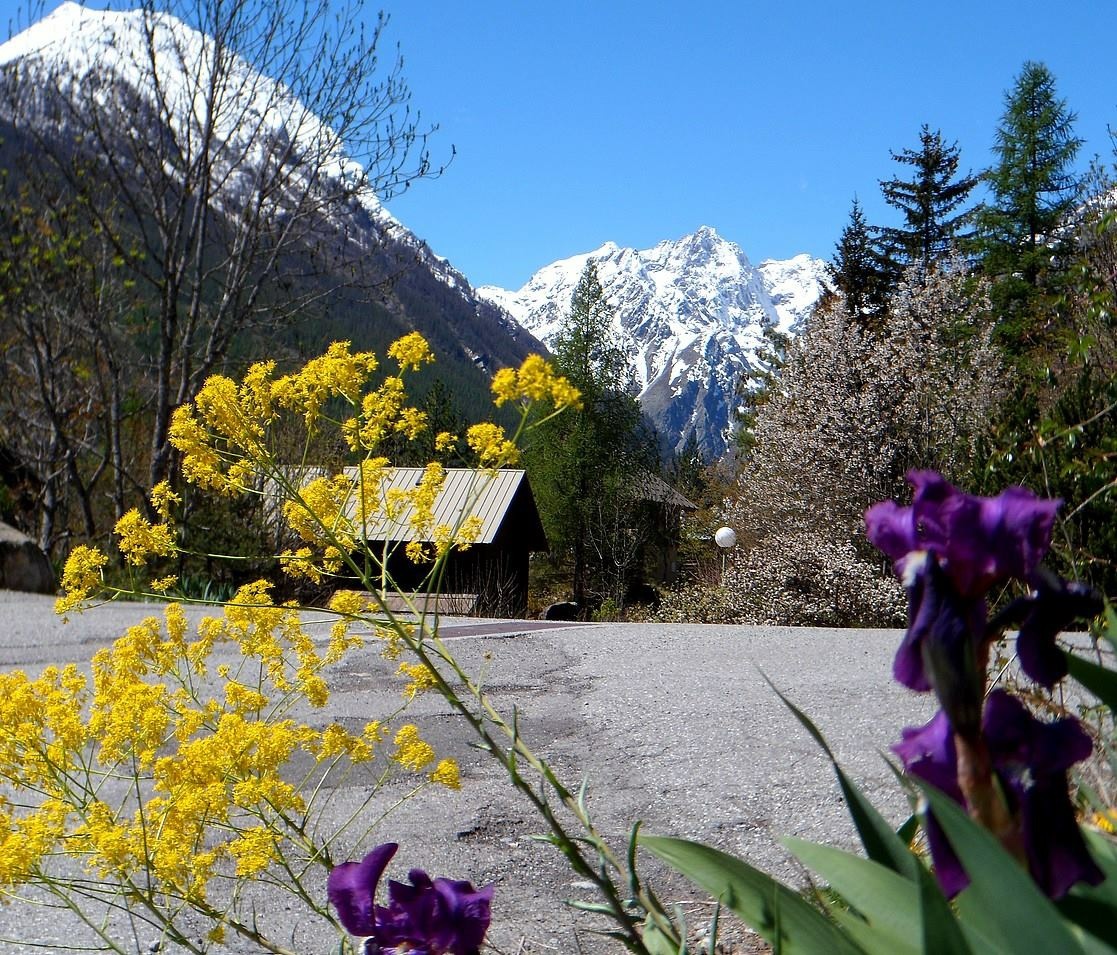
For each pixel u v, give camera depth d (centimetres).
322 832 436
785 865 386
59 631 1022
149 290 1961
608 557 4931
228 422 278
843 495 1834
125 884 272
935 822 124
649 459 5450
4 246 1783
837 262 3775
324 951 331
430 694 694
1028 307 2786
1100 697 152
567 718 641
